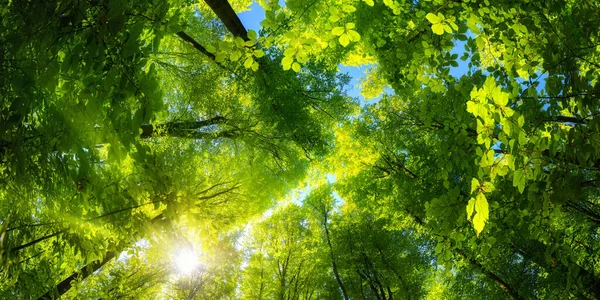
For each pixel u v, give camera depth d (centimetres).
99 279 754
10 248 252
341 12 289
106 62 201
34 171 244
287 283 1767
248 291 1675
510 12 315
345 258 1506
